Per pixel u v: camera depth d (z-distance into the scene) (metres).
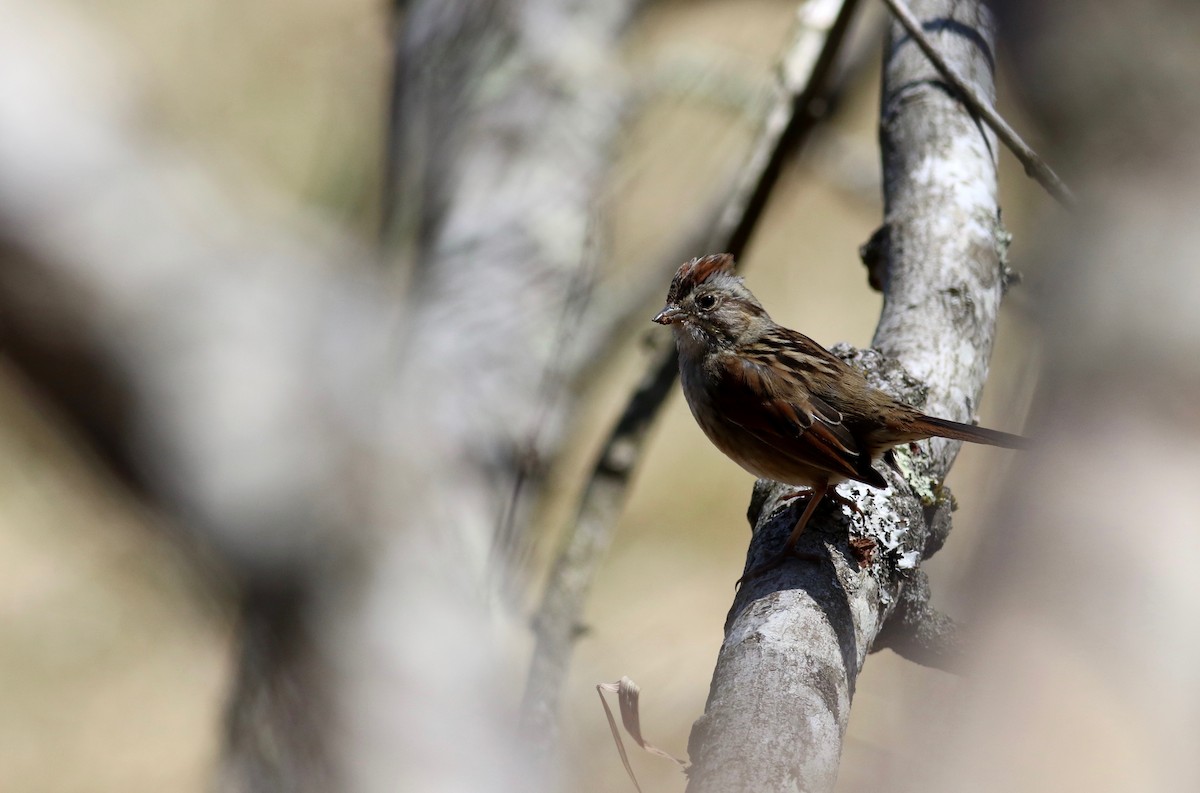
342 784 5.83
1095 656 2.65
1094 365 2.91
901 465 6.40
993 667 2.74
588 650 12.91
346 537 6.17
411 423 7.03
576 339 11.27
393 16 13.80
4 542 15.22
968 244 6.73
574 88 12.84
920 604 5.70
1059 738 2.62
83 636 14.89
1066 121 3.19
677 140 15.94
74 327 5.29
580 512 9.27
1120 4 3.12
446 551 6.69
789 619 4.88
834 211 21.19
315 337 6.23
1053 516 2.81
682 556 16.80
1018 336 12.87
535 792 6.30
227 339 5.67
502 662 7.23
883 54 8.02
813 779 4.12
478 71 12.89
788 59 9.64
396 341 9.61
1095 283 2.98
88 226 5.30
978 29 7.61
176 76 18.08
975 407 6.52
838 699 4.57
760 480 7.23
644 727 11.38
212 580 6.16
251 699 6.35
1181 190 2.96
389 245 12.00
